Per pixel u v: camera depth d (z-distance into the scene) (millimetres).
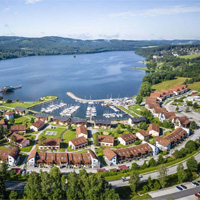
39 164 133625
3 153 139500
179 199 106938
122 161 141750
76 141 161250
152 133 183250
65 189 106312
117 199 96688
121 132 188875
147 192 112188
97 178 104312
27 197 99312
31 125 190625
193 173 128625
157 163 138750
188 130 181750
